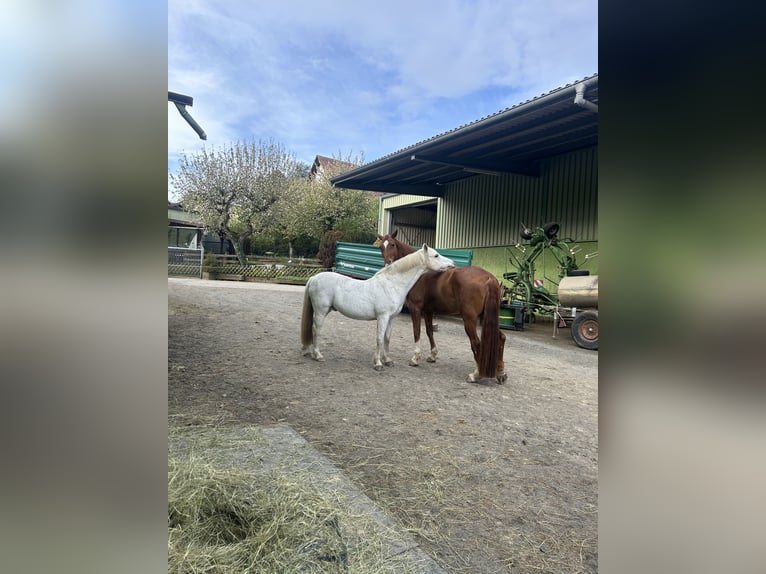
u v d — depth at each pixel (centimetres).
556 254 755
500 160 905
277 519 161
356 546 158
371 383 387
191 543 145
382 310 428
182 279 1327
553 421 323
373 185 1130
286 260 1644
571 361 551
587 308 661
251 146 1728
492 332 394
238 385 354
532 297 779
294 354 475
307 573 140
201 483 172
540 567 165
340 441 261
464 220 1145
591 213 828
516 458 255
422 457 248
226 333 546
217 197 1644
